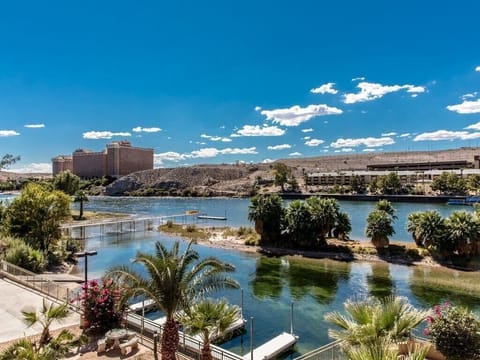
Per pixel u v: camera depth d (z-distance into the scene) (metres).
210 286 13.72
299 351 19.33
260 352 18.27
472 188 112.19
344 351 10.16
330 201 45.38
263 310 25.58
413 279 32.75
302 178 182.38
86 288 17.48
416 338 13.22
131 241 54.84
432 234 37.84
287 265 38.81
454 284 31.08
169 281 13.03
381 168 186.50
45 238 38.78
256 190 163.88
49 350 12.23
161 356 14.34
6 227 38.16
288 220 45.31
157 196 180.38
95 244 52.41
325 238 45.81
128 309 19.80
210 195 171.62
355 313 10.27
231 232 56.44
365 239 50.03
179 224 71.69
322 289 30.56
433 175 137.88
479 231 36.28
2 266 26.11
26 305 19.69
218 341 20.14
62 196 40.59
